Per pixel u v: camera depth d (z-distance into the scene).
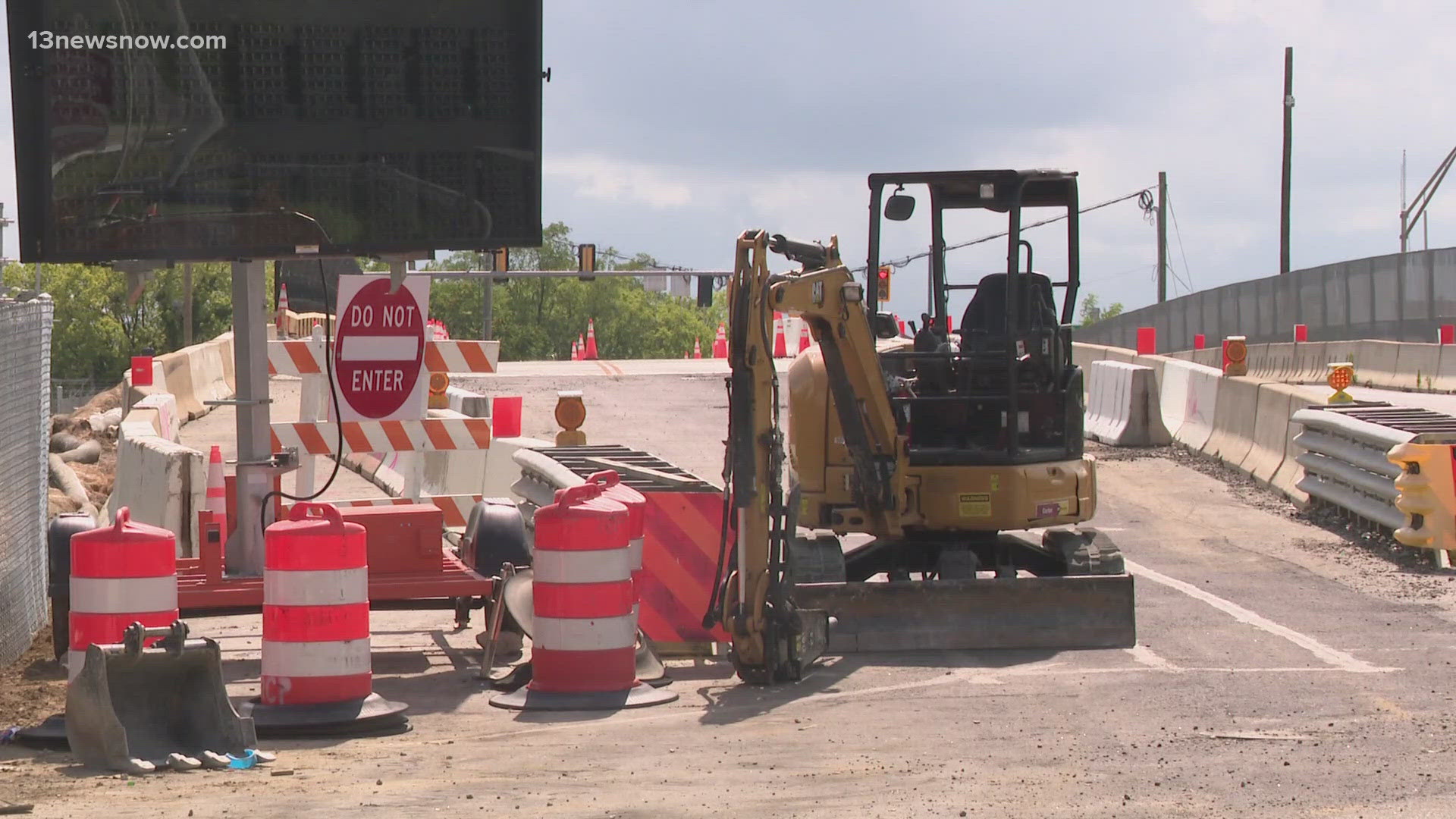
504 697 17.00
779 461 18.25
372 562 19.11
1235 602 23.12
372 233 17.89
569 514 16.86
